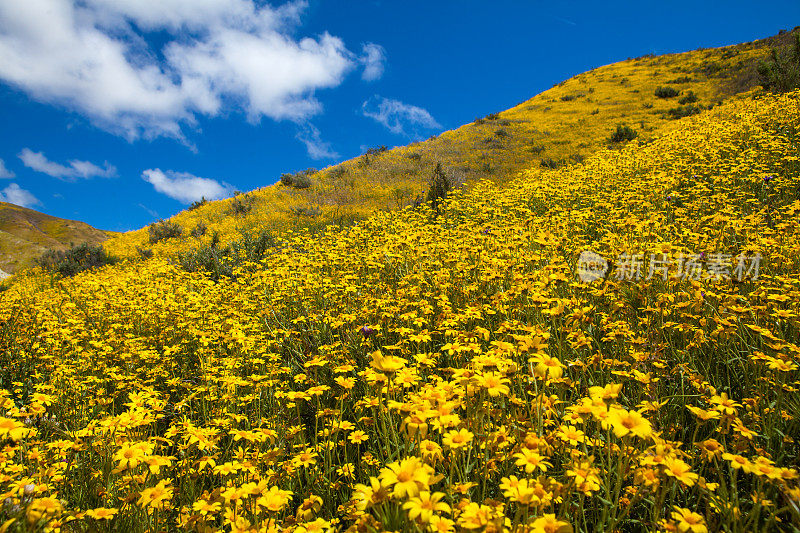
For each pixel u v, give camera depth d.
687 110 29.70
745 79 35.19
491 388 1.90
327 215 18.48
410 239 6.84
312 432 3.21
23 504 1.72
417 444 1.81
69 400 3.58
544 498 1.54
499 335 3.66
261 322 5.58
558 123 35.84
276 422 3.14
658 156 12.53
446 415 1.74
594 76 55.41
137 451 2.03
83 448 2.57
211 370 3.89
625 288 4.51
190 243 17.66
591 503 2.15
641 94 40.91
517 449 2.03
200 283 8.61
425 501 1.32
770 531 1.91
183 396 3.93
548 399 2.22
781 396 2.46
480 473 2.03
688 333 3.55
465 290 4.84
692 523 1.54
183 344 5.16
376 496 1.46
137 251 18.94
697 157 11.05
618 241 6.15
